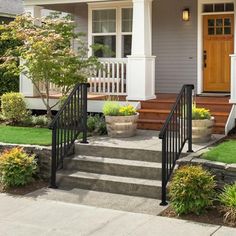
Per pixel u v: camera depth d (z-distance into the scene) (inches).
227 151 314.5
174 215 259.3
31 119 466.0
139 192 296.8
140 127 434.6
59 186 319.9
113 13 565.6
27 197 297.1
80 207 276.4
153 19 551.8
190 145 321.7
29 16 460.8
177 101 309.3
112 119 382.0
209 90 529.7
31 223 250.2
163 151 279.3
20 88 508.1
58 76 441.1
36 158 338.3
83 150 348.5
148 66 458.6
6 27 453.7
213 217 253.8
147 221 250.7
